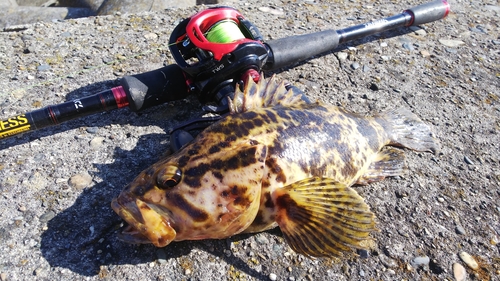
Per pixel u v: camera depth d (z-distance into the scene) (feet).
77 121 0.87
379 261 0.69
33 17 1.54
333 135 0.70
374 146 0.78
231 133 0.62
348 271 0.67
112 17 1.21
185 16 1.25
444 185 0.83
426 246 0.72
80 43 1.09
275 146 0.63
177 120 0.89
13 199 0.72
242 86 0.78
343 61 1.12
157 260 0.65
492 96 1.07
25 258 0.64
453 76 1.12
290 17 1.31
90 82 0.98
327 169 0.68
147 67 1.04
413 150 0.86
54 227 0.68
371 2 1.45
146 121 0.88
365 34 1.08
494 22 1.39
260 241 0.69
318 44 0.99
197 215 0.57
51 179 0.75
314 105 0.74
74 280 0.62
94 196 0.73
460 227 0.76
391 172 0.80
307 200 0.62
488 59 1.20
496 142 0.95
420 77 1.10
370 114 0.96
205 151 0.60
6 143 0.81
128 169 0.78
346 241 0.61
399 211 0.77
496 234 0.76
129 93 0.79
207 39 0.81
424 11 1.15
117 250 0.66
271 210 0.63
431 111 1.00
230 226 0.60
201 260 0.66
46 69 1.00
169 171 0.58
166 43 1.12
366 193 0.79
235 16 0.83
